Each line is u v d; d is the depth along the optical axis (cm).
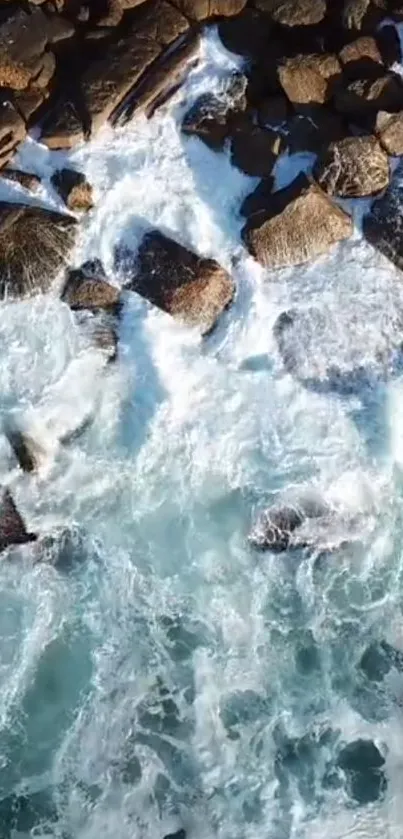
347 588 1291
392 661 1275
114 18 1304
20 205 1291
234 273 1300
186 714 1246
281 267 1302
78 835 1210
